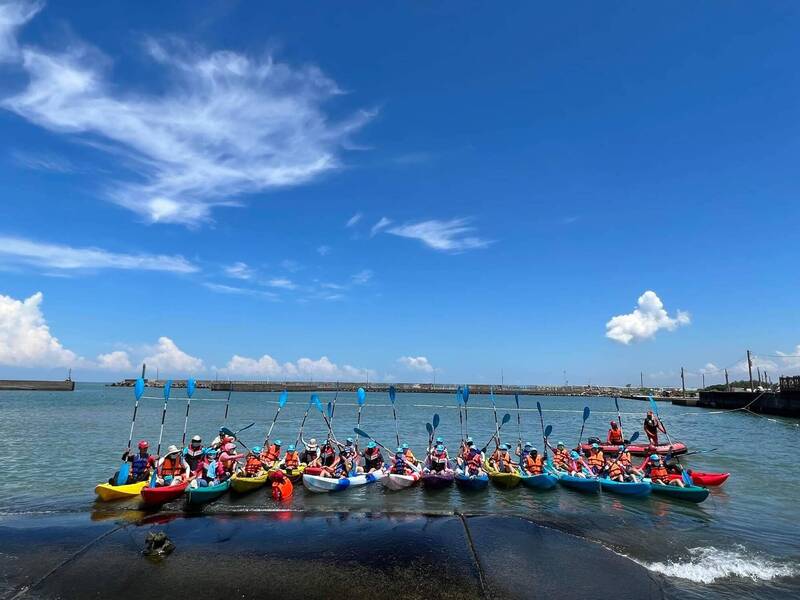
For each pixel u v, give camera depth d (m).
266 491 16.20
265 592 9.20
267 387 126.81
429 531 11.70
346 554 10.42
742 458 25.95
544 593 9.26
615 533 12.78
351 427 41.22
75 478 19.12
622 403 104.38
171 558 10.34
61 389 124.94
